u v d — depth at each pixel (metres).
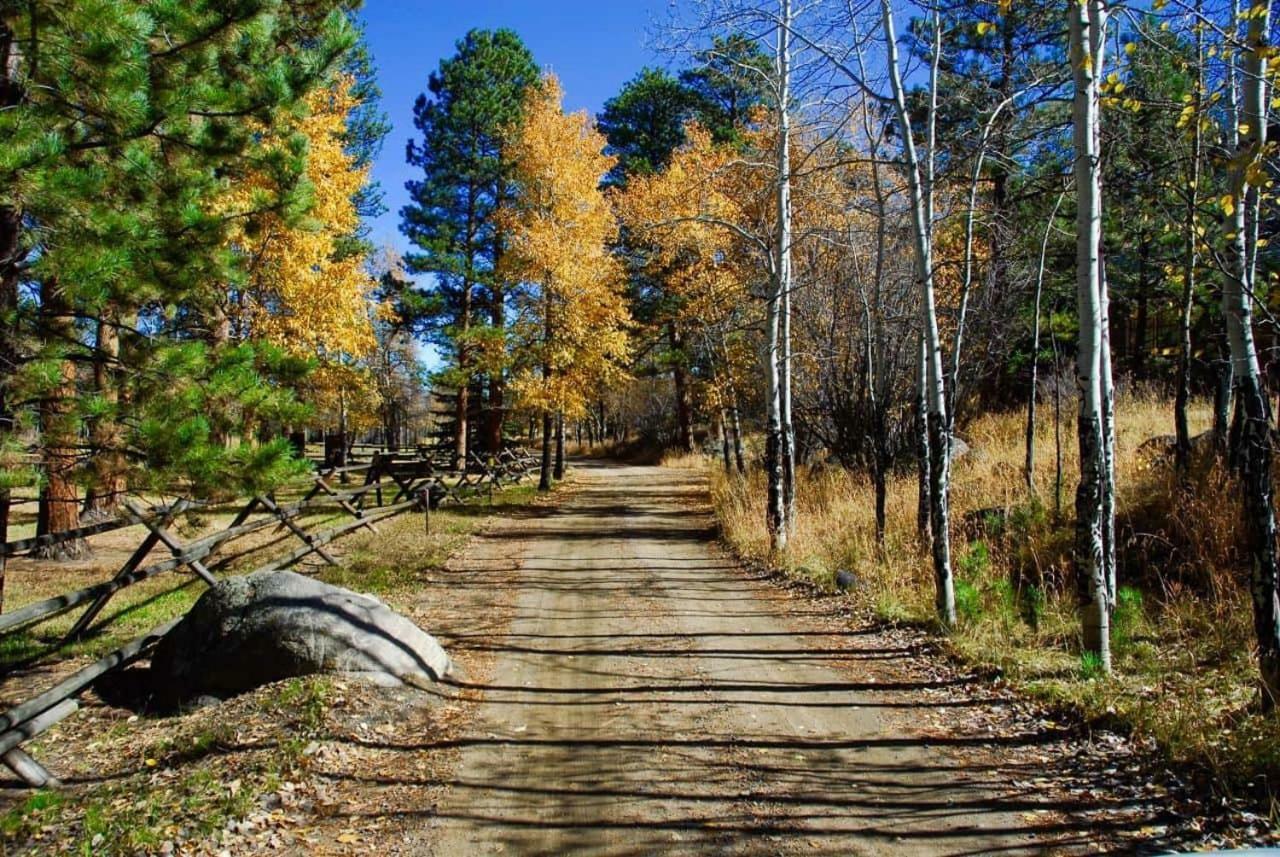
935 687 5.93
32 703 4.66
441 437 29.38
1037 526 9.71
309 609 6.00
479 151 24.38
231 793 4.21
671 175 18.83
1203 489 8.61
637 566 11.23
